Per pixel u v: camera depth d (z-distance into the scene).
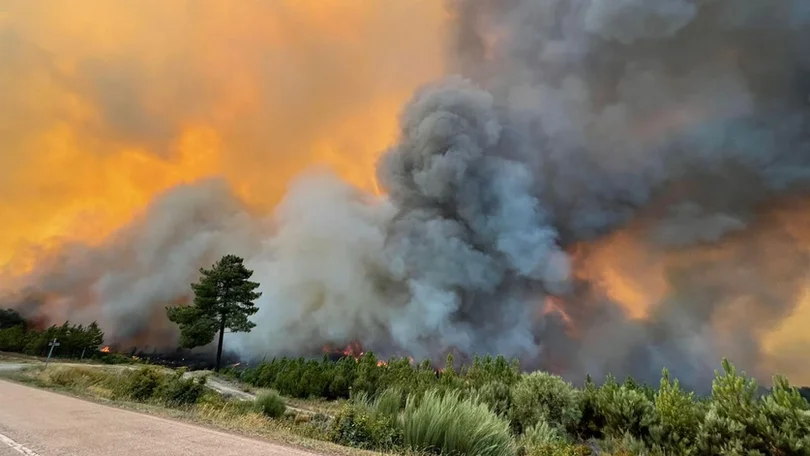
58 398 14.32
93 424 8.62
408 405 10.51
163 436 7.58
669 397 12.11
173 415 11.45
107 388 19.48
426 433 9.17
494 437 9.26
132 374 18.14
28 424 8.20
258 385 41.69
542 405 14.27
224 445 7.05
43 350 65.88
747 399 10.15
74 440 6.78
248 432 9.03
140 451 6.16
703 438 10.30
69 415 9.95
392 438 9.41
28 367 36.72
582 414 14.13
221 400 17.08
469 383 20.70
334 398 33.53
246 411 15.05
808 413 9.05
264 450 6.86
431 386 20.94
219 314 51.59
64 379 22.86
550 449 9.98
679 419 11.52
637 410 12.96
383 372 33.06
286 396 34.47
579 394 15.02
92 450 6.11
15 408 10.73
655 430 11.71
